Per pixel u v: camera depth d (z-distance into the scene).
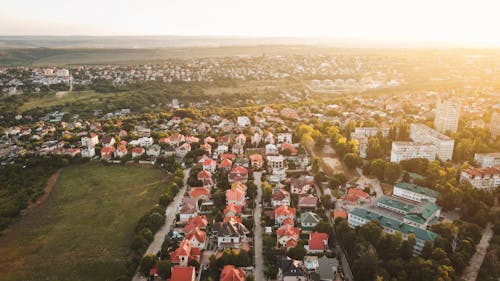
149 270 189.62
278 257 195.38
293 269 180.38
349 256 199.38
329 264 184.00
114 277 192.38
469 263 192.12
